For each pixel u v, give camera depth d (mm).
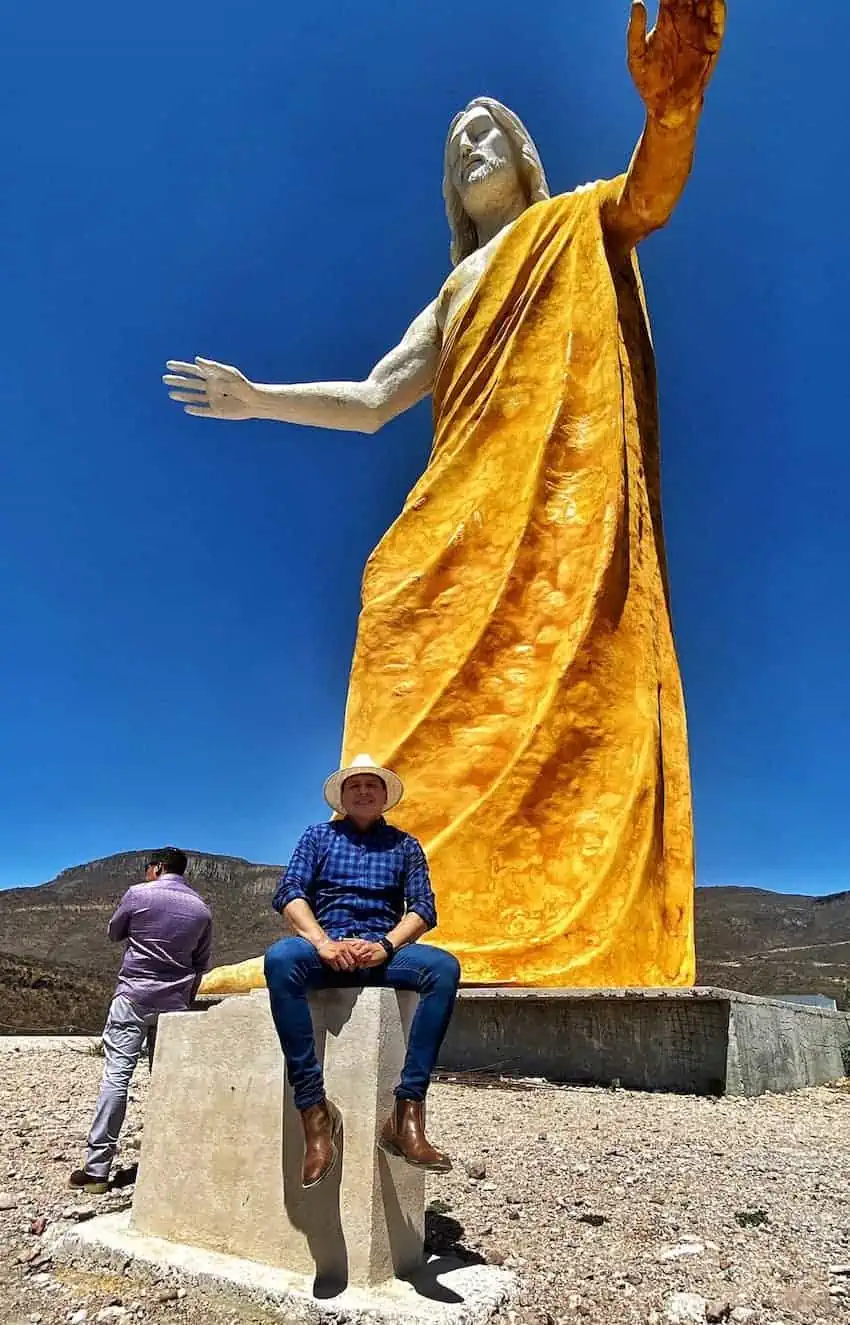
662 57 13133
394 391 18031
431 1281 4281
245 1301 4164
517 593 14359
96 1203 5793
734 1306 4164
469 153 18828
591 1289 4340
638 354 16422
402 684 14523
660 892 12852
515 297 16422
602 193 16406
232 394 17969
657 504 16016
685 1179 6215
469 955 11703
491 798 12836
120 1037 6375
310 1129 4211
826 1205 5746
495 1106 8734
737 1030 9930
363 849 5070
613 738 13242
